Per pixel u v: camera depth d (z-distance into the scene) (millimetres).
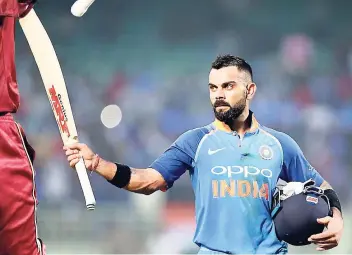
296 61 79438
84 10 17875
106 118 69750
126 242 48594
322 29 85125
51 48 17906
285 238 19141
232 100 19438
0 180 16109
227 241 19156
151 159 68625
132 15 84188
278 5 85062
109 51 82500
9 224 16188
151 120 71938
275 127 71062
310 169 20047
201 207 19422
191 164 19750
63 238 48500
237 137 19656
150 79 79625
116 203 54000
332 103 74938
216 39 84562
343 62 80000
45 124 67312
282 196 19203
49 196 59375
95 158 18234
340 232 19203
